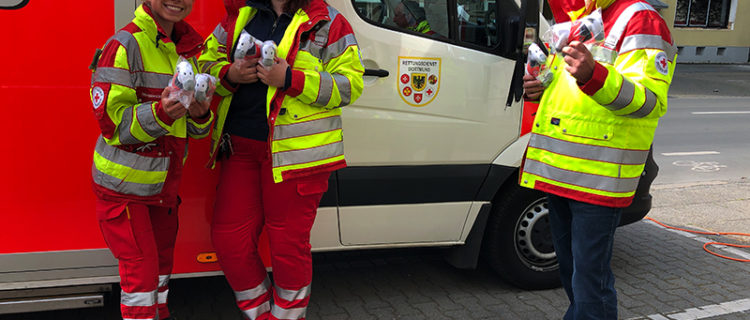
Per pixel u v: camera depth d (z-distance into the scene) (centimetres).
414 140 312
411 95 307
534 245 361
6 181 253
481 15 320
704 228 514
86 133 258
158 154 230
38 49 248
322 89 236
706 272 410
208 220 284
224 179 261
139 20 219
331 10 250
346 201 311
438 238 337
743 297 370
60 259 266
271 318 277
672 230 504
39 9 246
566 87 248
